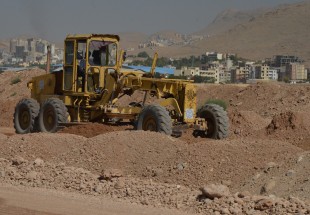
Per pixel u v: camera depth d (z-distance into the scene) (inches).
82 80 994.7
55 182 618.8
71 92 1003.9
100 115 989.8
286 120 1005.8
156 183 595.5
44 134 785.6
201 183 609.0
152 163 663.1
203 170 622.8
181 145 689.6
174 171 633.6
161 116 890.1
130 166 668.1
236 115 1150.3
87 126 961.5
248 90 1697.8
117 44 994.1
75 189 600.1
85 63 981.2
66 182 614.9
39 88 1082.7
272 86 1669.5
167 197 551.8
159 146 695.1
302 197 529.0
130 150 692.1
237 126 1119.0
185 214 513.0
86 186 596.7
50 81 1063.0
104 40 989.2
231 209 509.7
